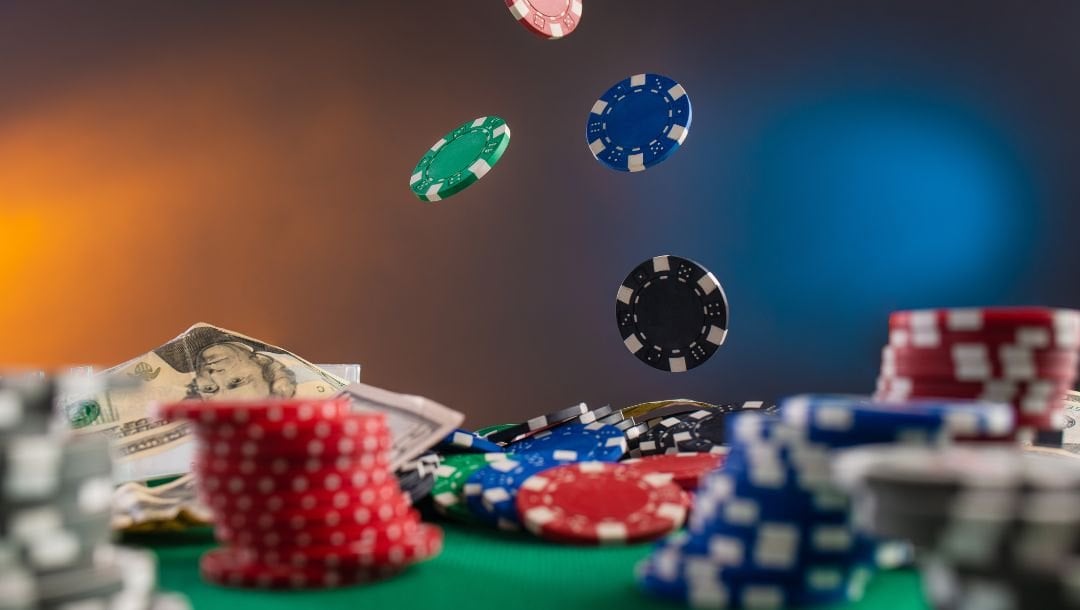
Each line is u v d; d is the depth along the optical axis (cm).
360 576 31
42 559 26
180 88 123
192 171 122
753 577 29
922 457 24
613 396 108
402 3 117
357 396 41
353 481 31
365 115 117
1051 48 94
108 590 26
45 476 26
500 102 113
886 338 99
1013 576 23
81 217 125
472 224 113
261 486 31
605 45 109
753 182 103
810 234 101
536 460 40
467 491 37
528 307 111
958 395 32
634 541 34
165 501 37
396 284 116
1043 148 94
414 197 116
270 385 48
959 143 97
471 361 113
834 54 101
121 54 124
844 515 28
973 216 96
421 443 39
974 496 23
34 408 26
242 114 121
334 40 119
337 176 118
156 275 123
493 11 114
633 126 59
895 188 99
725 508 29
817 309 101
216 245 121
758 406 47
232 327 121
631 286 56
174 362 48
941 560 24
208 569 31
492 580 31
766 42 103
